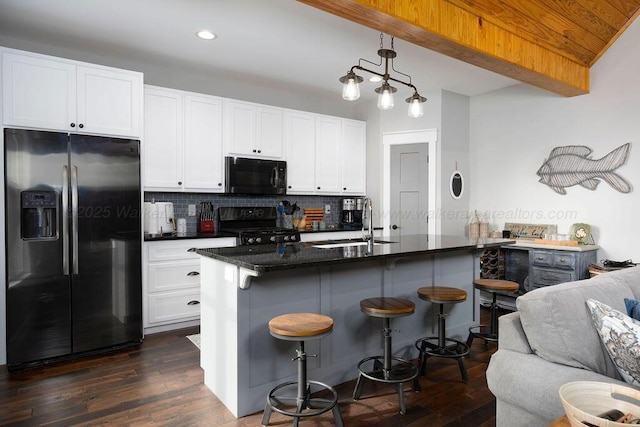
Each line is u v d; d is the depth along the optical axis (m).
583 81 3.95
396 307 2.32
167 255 3.65
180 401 2.38
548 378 1.53
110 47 3.61
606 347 1.51
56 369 2.84
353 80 2.79
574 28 3.42
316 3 2.17
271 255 2.34
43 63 2.98
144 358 3.05
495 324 3.24
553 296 1.63
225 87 4.62
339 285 2.63
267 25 3.15
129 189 3.30
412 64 3.98
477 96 5.07
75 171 3.04
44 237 2.95
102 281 3.18
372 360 2.81
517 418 1.66
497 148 4.88
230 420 2.18
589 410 1.09
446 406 2.33
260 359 2.30
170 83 4.24
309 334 1.92
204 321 2.62
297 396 2.31
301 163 4.84
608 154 3.92
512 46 3.09
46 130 2.98
